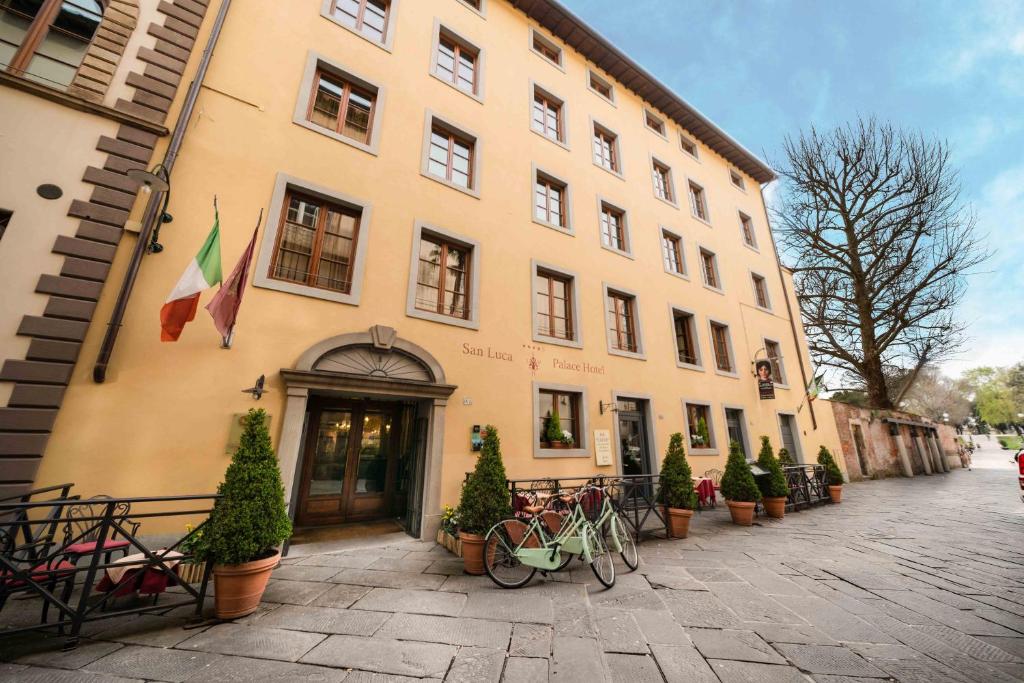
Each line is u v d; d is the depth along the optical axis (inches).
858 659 114.4
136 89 213.5
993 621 139.2
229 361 208.4
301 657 110.0
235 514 132.4
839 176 856.3
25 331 167.3
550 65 427.8
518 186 358.0
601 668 108.0
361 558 201.9
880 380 821.9
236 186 230.8
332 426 266.8
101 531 120.1
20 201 178.2
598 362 364.2
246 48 254.7
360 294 254.1
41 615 131.8
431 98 323.0
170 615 134.7
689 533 275.6
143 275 197.0
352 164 271.6
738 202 613.9
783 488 333.1
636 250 438.6
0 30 197.0
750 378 510.6
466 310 306.3
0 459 154.9
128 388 184.2
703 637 126.9
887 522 311.0
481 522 184.5
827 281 885.2
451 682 100.0
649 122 538.9
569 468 318.0
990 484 589.0
